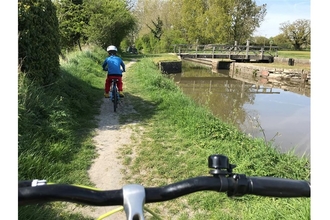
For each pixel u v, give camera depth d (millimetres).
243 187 841
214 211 3092
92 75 10414
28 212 2523
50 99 5184
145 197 816
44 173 3379
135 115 6535
